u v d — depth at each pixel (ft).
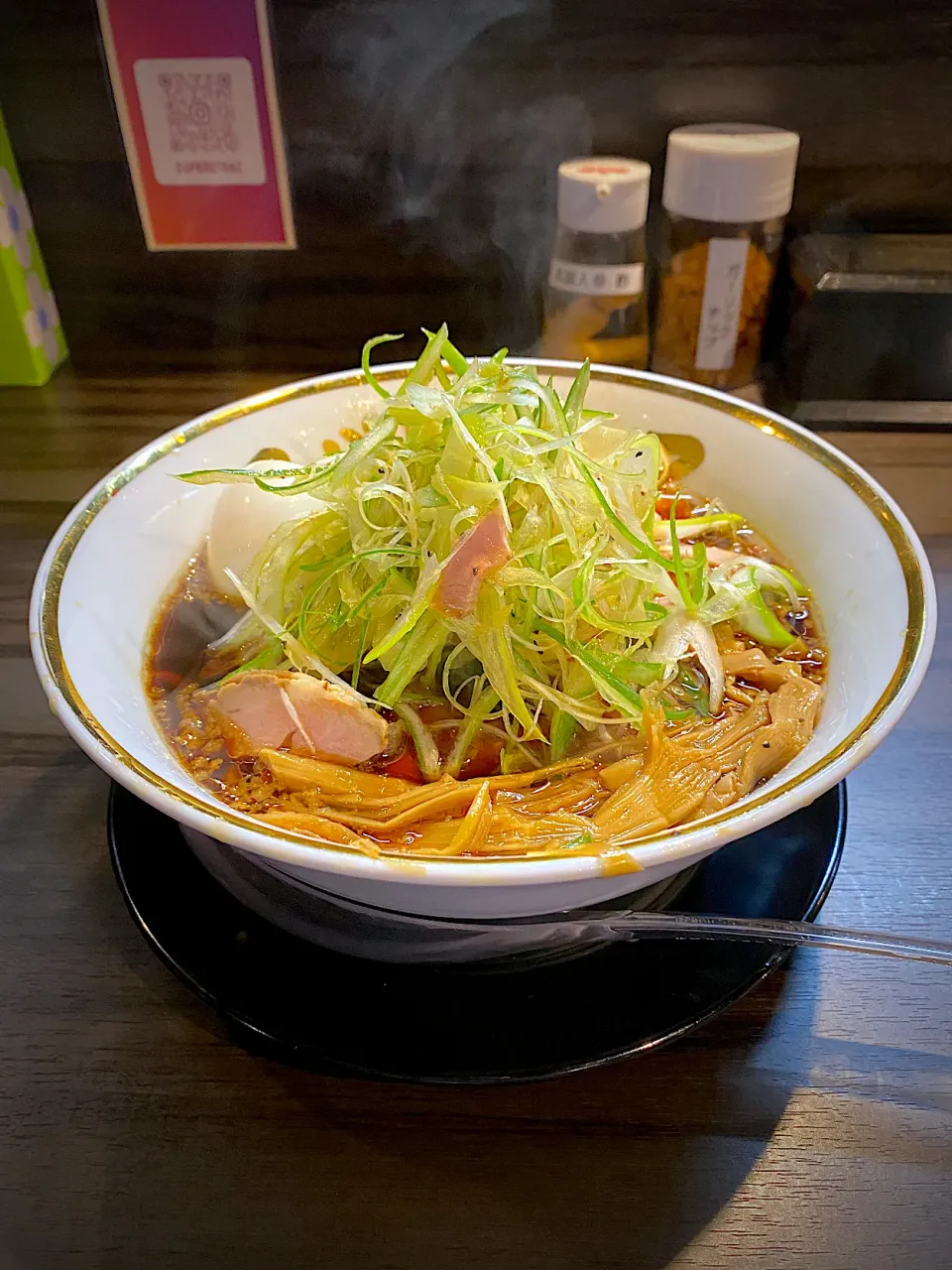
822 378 1.15
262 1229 0.50
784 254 1.20
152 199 1.19
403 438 0.76
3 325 1.22
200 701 0.69
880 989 0.61
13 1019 0.60
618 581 0.71
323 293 1.26
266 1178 0.52
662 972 0.59
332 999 0.57
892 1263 0.49
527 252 1.22
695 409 0.88
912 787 0.74
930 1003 0.60
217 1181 0.52
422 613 0.66
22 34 1.08
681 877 0.64
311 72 1.09
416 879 0.47
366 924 0.61
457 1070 0.54
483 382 0.75
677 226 1.13
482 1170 0.53
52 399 1.25
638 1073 0.57
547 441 0.72
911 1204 0.51
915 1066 0.57
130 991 0.61
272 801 0.63
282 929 0.61
